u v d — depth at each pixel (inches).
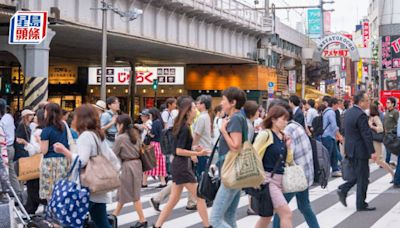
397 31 1663.4
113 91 2071.9
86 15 1029.8
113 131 532.1
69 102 2023.9
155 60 1830.7
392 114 663.1
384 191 565.6
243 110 318.0
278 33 1977.1
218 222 293.7
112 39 1197.1
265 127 299.1
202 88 1998.0
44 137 355.9
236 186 276.5
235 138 276.5
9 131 473.7
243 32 1745.8
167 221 425.4
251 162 275.4
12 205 277.0
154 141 621.6
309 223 324.5
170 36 1306.6
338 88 3403.1
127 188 386.9
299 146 319.0
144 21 1201.4
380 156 618.2
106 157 297.1
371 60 3061.0
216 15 1440.7
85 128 292.5
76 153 299.9
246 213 451.2
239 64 1952.5
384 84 1678.2
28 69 928.9
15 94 1632.6
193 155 357.4
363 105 437.1
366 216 432.1
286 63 2304.4
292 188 289.9
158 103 2060.8
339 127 696.4
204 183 306.8
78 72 2037.4
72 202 272.2
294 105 588.4
